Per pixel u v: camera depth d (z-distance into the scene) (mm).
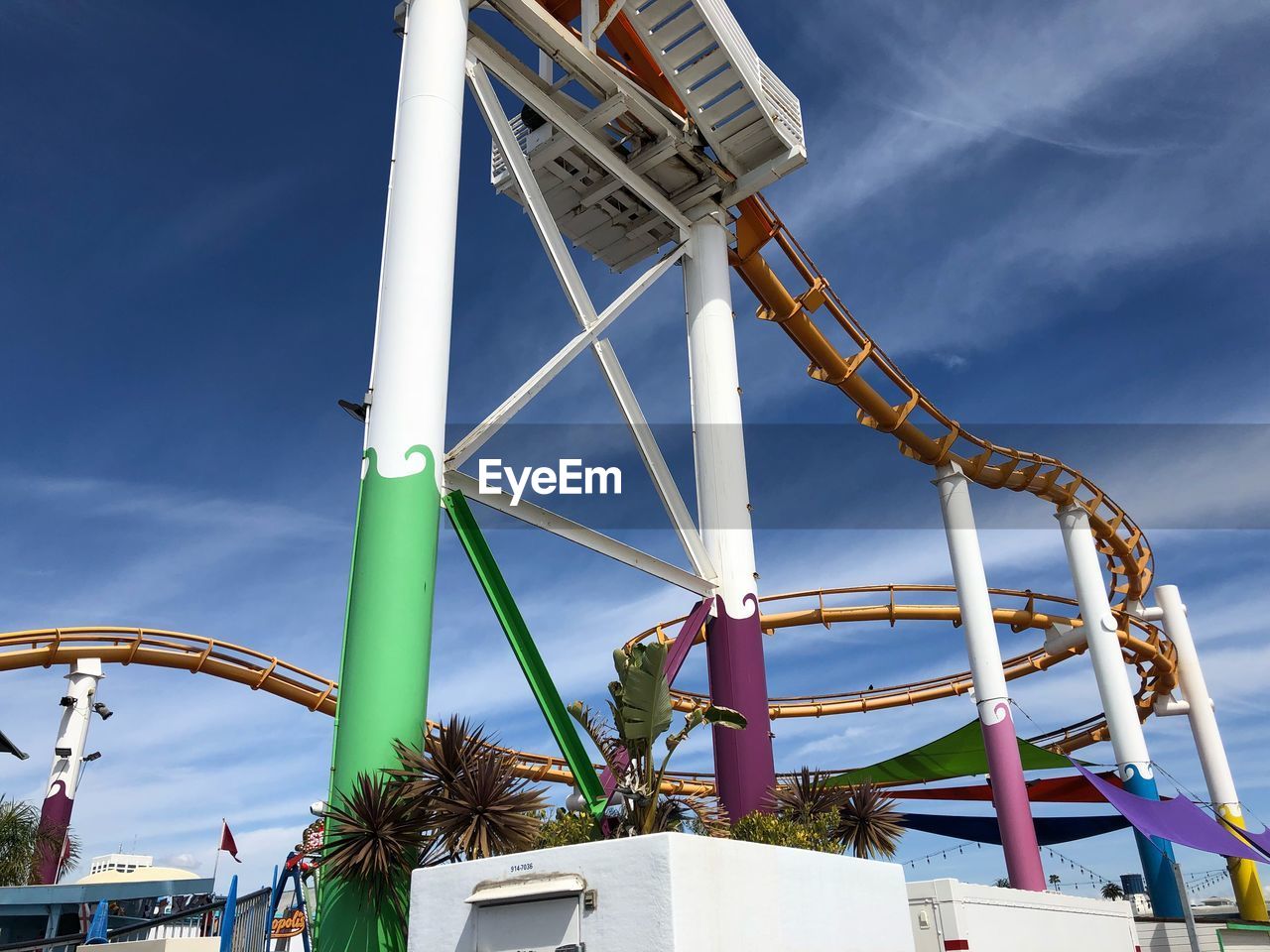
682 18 17609
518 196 21000
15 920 27312
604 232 22297
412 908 8367
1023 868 22172
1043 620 34156
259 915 13688
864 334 26266
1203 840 21094
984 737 23922
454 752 10438
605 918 7297
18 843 30141
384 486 11852
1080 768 22562
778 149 20500
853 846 15484
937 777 28344
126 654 30391
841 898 9305
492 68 17016
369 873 9875
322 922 10000
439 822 9945
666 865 7129
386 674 11055
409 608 11367
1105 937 16516
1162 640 37062
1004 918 13492
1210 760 35750
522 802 10219
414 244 13039
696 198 20922
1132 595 36750
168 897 30781
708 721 11273
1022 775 23188
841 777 28422
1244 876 33531
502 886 7793
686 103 19141
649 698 10852
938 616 33938
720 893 7551
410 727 11023
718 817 12688
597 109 18734
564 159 20016
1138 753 27859
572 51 17406
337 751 10898
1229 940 21422
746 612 17734
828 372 25594
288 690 32281
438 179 13516
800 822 14438
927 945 12453
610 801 12133
